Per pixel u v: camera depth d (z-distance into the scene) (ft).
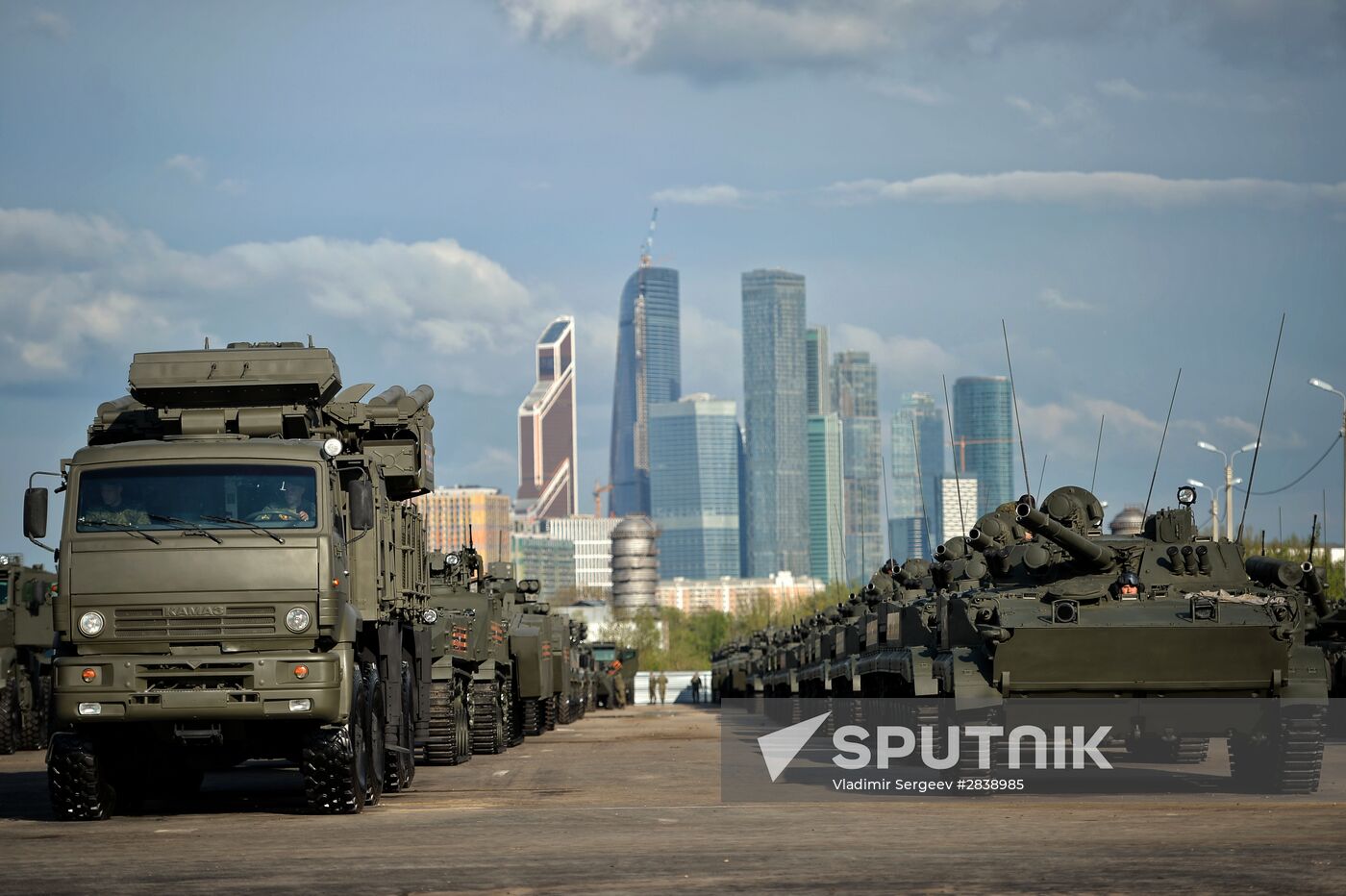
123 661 63.62
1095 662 74.64
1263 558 81.61
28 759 126.31
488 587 136.77
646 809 68.80
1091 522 86.12
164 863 50.78
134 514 65.16
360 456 71.41
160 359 71.20
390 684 76.95
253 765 108.58
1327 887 42.50
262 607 64.39
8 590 134.62
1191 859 48.19
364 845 55.01
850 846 52.80
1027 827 58.08
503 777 94.12
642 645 545.44
